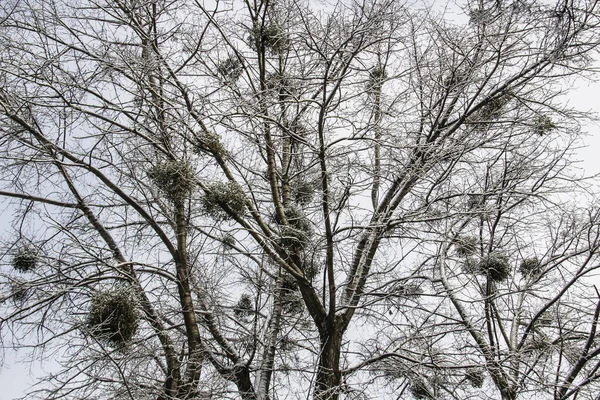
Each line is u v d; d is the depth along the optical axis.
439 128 8.76
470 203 8.97
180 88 7.89
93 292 7.27
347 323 8.35
